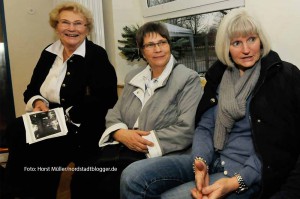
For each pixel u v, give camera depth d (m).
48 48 2.07
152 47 1.56
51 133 1.76
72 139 1.85
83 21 1.96
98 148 1.77
